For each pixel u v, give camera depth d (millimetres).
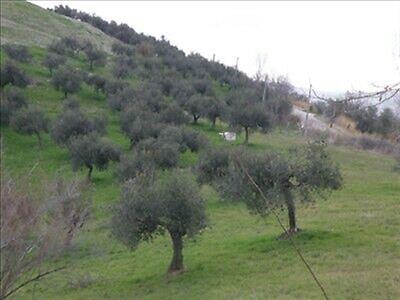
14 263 11586
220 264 27719
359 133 62812
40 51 96562
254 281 23969
